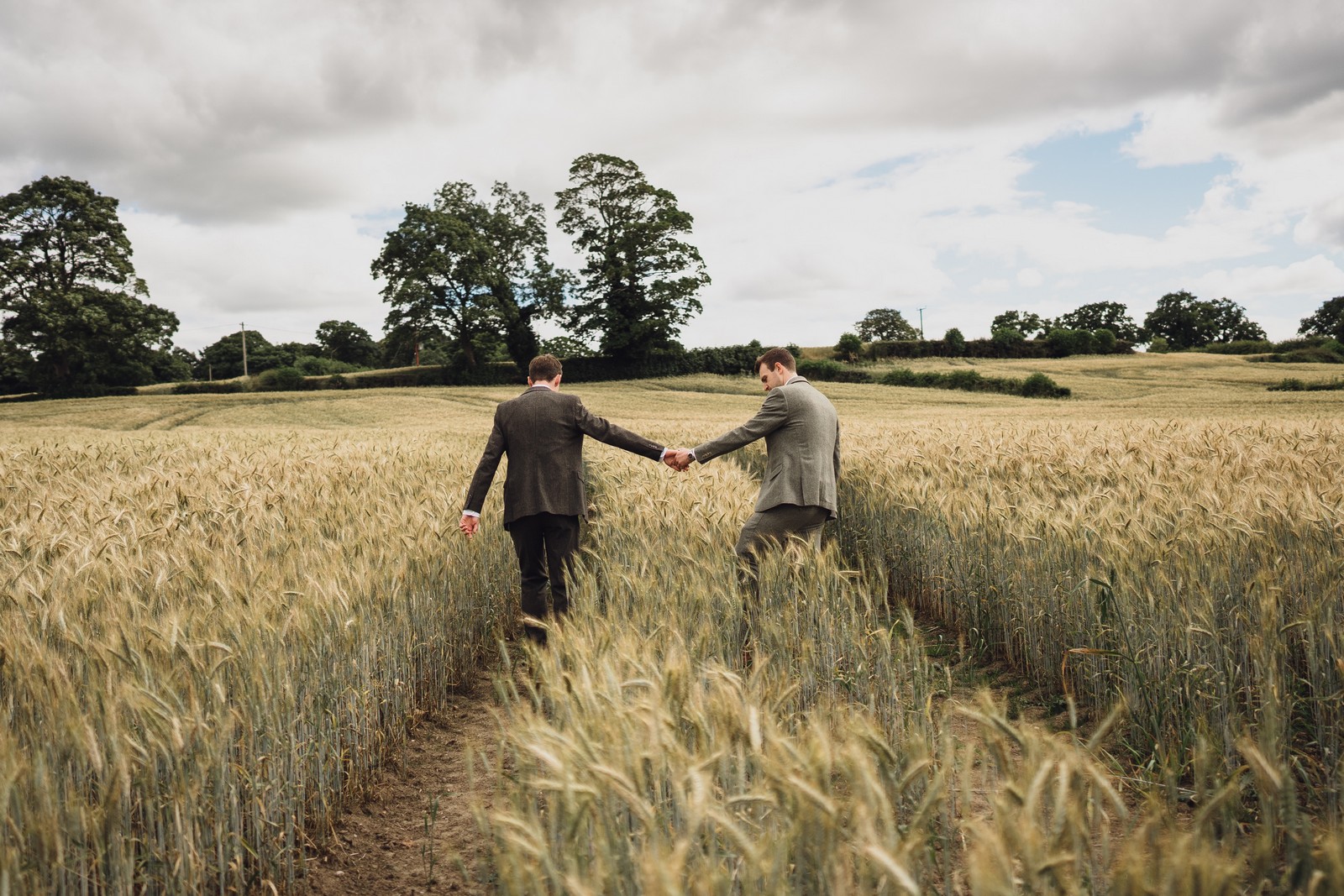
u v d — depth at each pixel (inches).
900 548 285.1
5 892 75.4
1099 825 72.6
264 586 137.9
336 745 132.9
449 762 154.8
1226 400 1659.7
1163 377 2452.0
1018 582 203.0
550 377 217.3
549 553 209.9
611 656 103.3
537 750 69.2
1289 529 167.0
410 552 180.1
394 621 159.6
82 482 313.7
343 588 147.6
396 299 2470.5
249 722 110.5
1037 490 257.0
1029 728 75.1
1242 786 118.5
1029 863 58.4
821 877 64.7
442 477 333.7
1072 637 179.2
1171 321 5369.1
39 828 79.3
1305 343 3570.4
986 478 271.7
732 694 83.4
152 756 96.9
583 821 70.2
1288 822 76.9
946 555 242.7
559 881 66.2
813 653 144.3
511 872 66.7
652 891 54.7
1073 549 181.3
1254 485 219.0
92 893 89.7
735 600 151.6
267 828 113.2
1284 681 129.3
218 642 111.1
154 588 138.4
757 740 74.6
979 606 223.0
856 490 337.1
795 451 208.1
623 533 211.0
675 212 2618.1
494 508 262.7
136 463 412.8
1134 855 58.8
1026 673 197.6
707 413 1738.4
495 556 239.5
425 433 734.5
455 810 135.4
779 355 222.2
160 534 181.6
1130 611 149.6
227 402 1999.3
